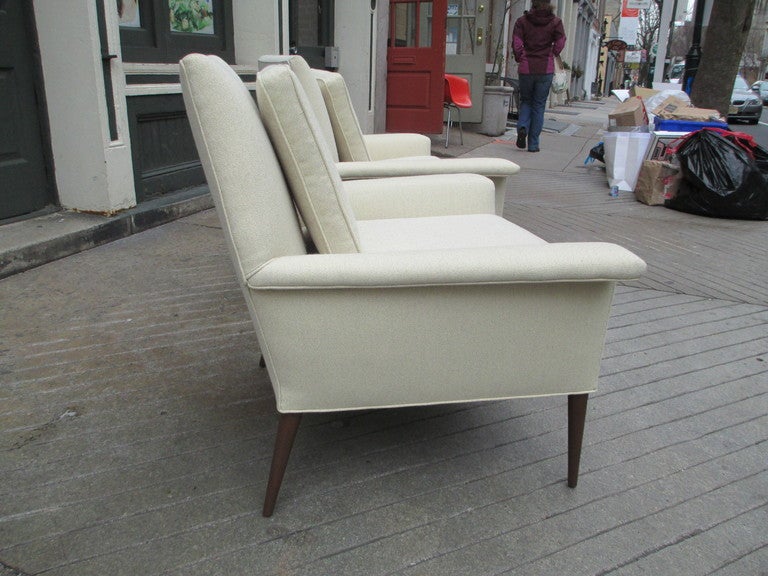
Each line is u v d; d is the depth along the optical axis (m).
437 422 2.12
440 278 1.44
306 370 1.53
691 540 1.62
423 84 7.58
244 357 2.48
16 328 2.65
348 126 2.86
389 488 1.79
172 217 4.29
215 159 1.40
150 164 4.36
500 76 10.59
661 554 1.57
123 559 1.51
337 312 1.49
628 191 5.92
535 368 1.62
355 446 1.98
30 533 1.58
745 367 2.58
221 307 2.92
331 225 1.61
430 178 2.63
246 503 1.71
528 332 1.58
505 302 1.54
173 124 4.54
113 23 3.66
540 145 8.85
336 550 1.55
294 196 1.67
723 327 2.96
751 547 1.60
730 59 7.77
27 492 1.72
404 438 2.03
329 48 6.57
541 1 7.54
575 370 1.64
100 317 2.78
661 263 3.88
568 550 1.58
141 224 4.02
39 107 3.72
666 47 11.19
